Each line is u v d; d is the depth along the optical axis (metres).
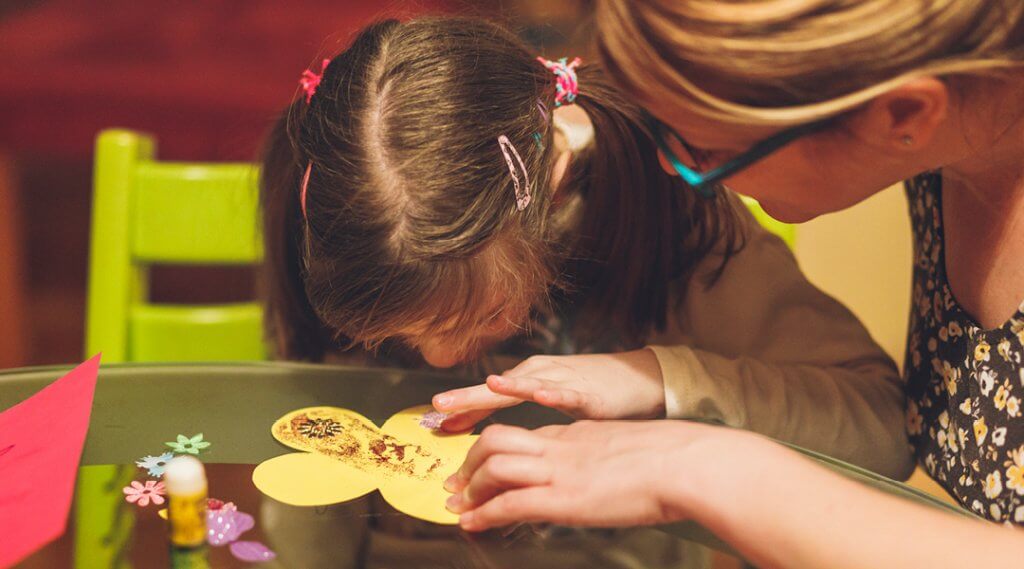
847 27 1.17
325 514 1.28
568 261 1.58
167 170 1.77
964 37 1.19
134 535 1.25
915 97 1.20
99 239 1.76
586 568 1.23
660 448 1.26
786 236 1.79
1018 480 1.37
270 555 1.23
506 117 1.37
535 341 1.67
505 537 1.26
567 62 1.57
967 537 1.18
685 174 1.31
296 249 1.52
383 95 1.36
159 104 2.70
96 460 1.34
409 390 1.47
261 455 1.35
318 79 1.43
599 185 1.55
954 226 1.44
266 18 3.44
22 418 1.37
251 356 1.83
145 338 1.79
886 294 1.88
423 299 1.35
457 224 1.33
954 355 1.44
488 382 1.38
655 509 1.24
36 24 3.30
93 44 3.08
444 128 1.34
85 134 2.71
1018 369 1.37
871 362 1.58
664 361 1.45
